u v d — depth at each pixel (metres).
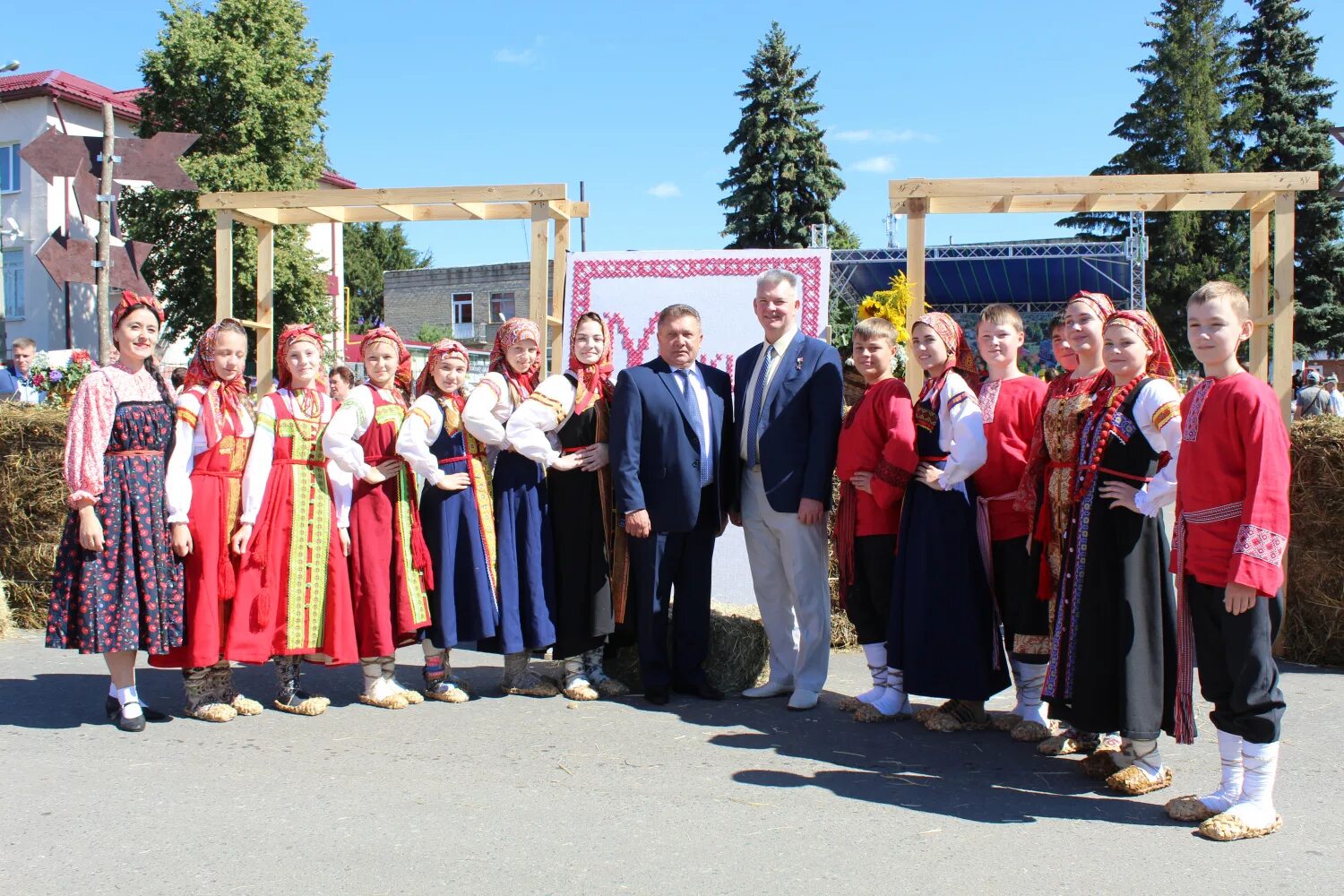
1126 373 3.70
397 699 4.78
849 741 4.31
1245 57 36.62
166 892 2.85
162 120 23.66
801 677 4.86
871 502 4.64
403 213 6.61
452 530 4.82
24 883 2.90
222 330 4.58
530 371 5.03
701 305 6.60
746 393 4.96
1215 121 35.78
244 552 4.53
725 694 5.09
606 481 4.96
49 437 6.55
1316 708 4.75
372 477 4.65
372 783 3.73
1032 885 2.91
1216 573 3.29
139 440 4.32
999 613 4.43
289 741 4.24
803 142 32.19
